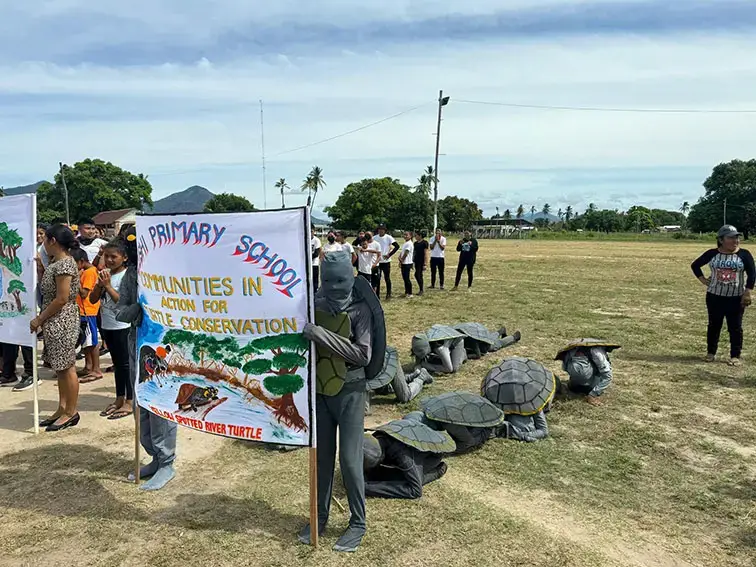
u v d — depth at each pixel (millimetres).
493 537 3754
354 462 3588
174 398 4035
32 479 4668
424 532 3805
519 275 21312
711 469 4883
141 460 5059
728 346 9352
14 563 3506
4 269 5930
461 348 8180
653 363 8258
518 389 5695
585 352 6617
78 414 6027
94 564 3488
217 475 4746
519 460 5062
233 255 3643
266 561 3484
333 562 3461
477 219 118250
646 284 18094
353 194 90375
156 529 3871
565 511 4172
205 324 3809
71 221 77750
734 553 3633
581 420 6020
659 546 3709
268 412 3645
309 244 3408
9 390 7309
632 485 4602
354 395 3543
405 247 15031
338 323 3484
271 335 3578
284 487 4496
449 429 5125
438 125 30656
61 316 5719
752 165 88438
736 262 7984
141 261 4188
